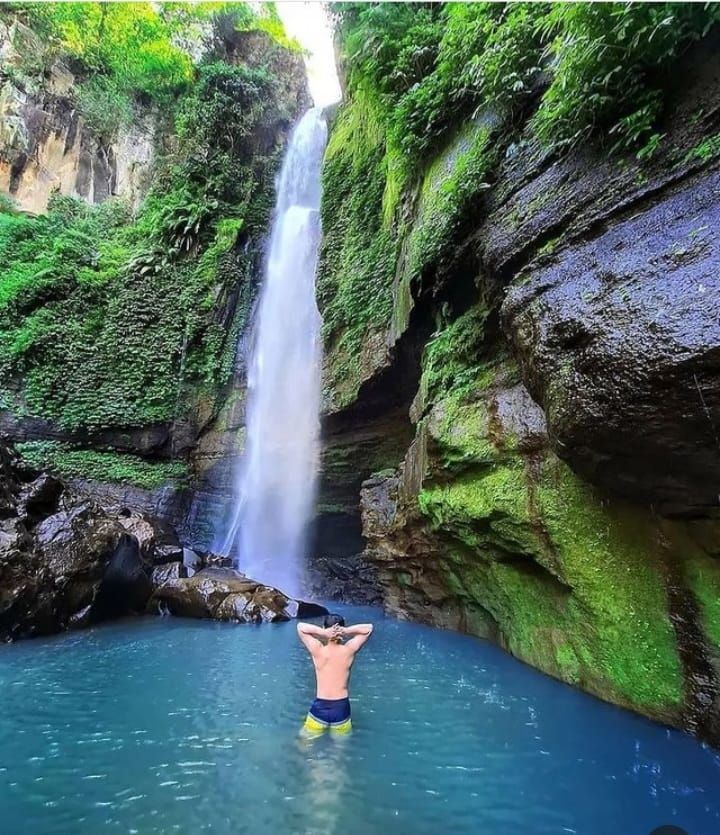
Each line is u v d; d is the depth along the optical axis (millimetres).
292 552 15203
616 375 3568
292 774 3799
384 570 11195
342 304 13156
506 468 6230
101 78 23328
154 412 17094
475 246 7098
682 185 4191
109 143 22781
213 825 3133
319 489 14664
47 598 8727
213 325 18156
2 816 3236
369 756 4094
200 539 16312
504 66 6797
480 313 7293
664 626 4363
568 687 5520
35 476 10891
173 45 23547
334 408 12812
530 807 3352
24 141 21234
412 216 9836
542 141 6094
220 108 21656
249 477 16641
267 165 21969
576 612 5340
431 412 7930
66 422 16531
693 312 3238
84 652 7555
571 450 4164
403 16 10172
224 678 6297
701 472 3508
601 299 3988
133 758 4066
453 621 9273
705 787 3498
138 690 5820
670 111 4578
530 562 6121
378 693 5613
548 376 4309
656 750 4000
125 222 20938
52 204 20703
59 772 3822
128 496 15906
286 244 18797
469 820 3201
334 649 4820
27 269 18562
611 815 3234
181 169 20688
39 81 22281
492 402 6645
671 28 4277
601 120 5094
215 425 17547
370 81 11203
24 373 16797
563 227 5336
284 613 10266
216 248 18953
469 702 5270
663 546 4355
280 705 5320
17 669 6664
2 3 22578
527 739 4328
